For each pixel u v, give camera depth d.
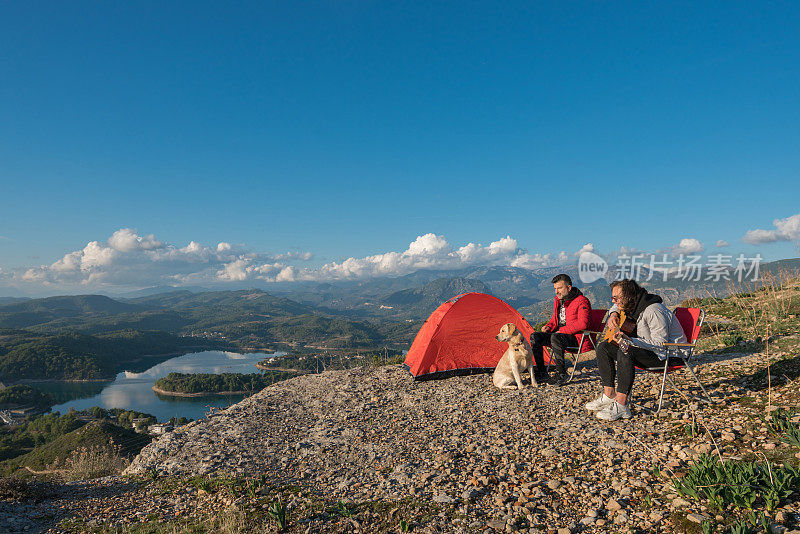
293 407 8.57
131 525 4.27
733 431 4.46
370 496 4.46
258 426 7.54
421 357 9.70
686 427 4.69
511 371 8.05
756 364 6.64
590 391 7.11
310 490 4.82
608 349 5.66
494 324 9.80
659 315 5.42
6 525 4.33
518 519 3.61
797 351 6.89
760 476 3.33
